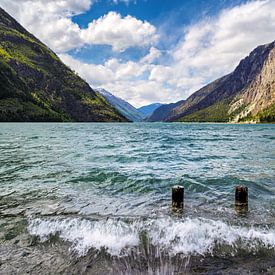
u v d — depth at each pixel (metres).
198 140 50.34
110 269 7.07
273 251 7.84
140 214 10.75
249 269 6.96
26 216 10.49
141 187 14.95
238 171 19.31
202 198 13.05
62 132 73.94
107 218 10.20
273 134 74.06
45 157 25.14
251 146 37.94
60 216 10.46
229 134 74.69
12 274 6.86
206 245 8.22
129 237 8.68
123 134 70.25
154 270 7.00
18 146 34.91
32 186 14.99
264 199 12.91
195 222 9.70
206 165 21.83
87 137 55.12
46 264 7.29
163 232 8.98
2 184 15.41
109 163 22.11
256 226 9.43
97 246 8.18
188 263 7.31
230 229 9.14
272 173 18.58
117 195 13.49
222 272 6.84
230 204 12.13
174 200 11.41
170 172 18.77
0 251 7.92
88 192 13.96
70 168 19.81
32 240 8.56
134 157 25.62
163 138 55.97
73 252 7.87
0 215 10.60
